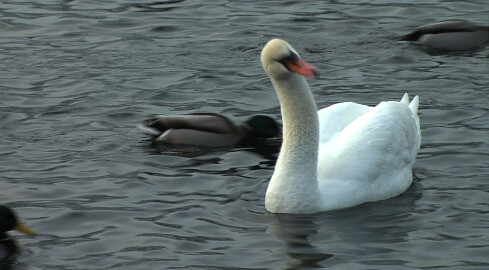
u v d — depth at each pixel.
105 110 19.52
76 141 17.88
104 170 16.42
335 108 15.78
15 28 24.38
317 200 14.28
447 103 19.23
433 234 13.55
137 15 25.25
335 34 23.72
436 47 22.84
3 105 19.69
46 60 22.33
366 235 13.59
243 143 18.02
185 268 12.71
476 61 21.97
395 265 12.62
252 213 14.46
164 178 16.03
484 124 18.05
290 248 13.23
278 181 14.35
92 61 22.27
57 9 25.69
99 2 26.27
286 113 14.22
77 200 15.09
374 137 15.03
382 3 25.72
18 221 13.90
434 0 26.05
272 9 25.48
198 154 17.39
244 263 12.81
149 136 18.20
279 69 13.84
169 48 23.05
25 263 13.00
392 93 20.03
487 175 15.69
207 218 14.30
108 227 14.07
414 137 15.78
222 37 23.64
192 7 25.75
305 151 14.23
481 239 13.31
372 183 14.74
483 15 24.97
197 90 20.61
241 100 20.08
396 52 22.45
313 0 26.11
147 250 13.28
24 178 16.02
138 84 20.89
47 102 19.88
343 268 12.57
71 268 12.81
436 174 15.82
